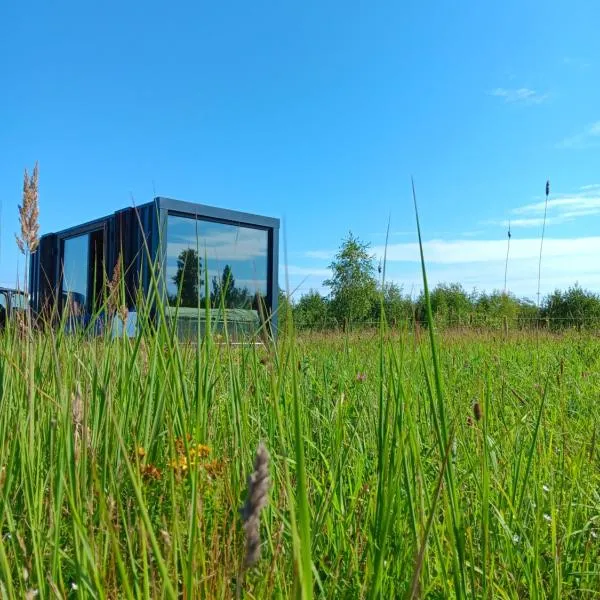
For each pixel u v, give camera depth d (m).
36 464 2.01
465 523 1.96
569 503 2.33
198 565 1.50
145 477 2.02
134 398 2.61
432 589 1.82
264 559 1.68
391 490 1.55
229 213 11.70
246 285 11.95
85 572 1.37
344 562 1.92
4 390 2.16
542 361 7.30
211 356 2.70
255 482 0.78
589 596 2.00
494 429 3.27
